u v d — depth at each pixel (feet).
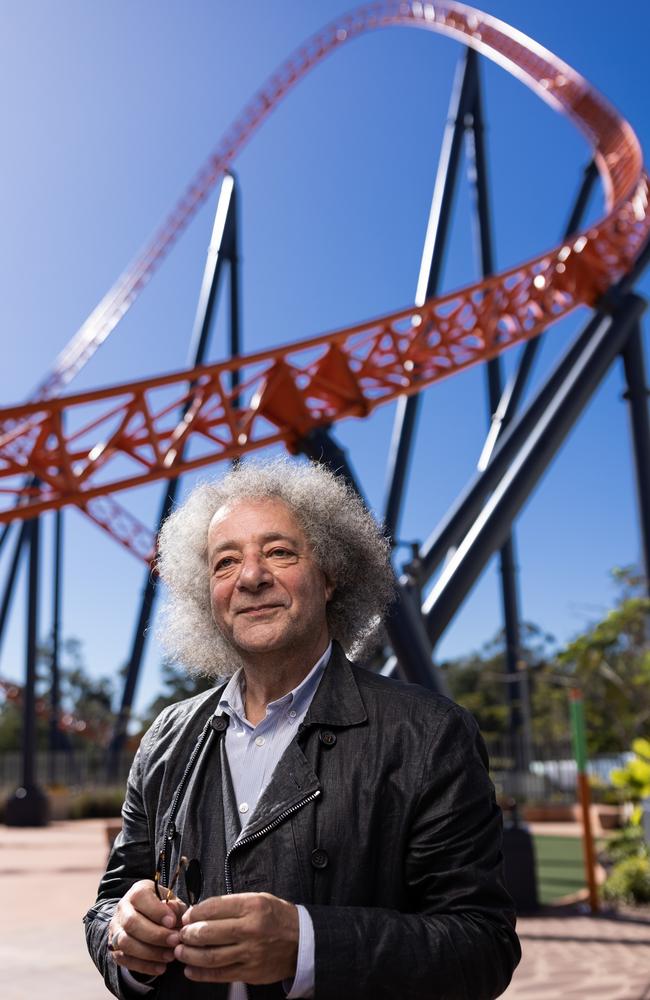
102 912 7.36
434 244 80.48
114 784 123.13
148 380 46.39
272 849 6.54
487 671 224.12
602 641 85.92
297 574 7.69
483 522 47.75
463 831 6.66
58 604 120.26
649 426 63.00
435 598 44.37
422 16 123.44
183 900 6.80
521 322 64.39
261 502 8.01
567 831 76.33
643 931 29.50
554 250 62.23
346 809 6.62
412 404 70.49
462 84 89.71
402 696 7.16
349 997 5.89
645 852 37.50
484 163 95.30
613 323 59.93
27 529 100.07
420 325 57.82
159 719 8.14
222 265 100.83
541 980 22.25
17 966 25.46
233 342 99.19
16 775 128.16
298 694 7.34
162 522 9.05
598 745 89.97
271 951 5.86
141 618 111.86
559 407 54.95
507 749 109.70
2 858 59.47
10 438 48.96
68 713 182.39
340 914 6.11
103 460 49.06
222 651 8.64
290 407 51.60
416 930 6.17
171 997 6.66
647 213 74.28
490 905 6.59
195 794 7.17
